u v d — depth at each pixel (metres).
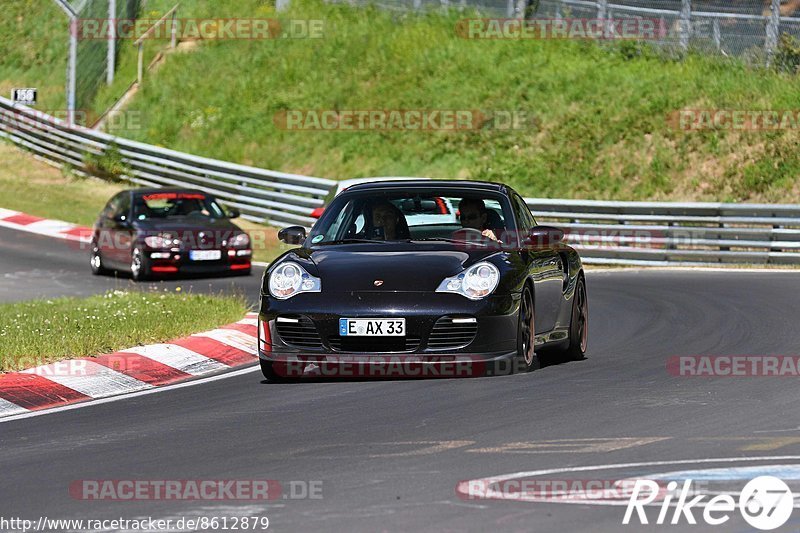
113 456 25.33
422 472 22.77
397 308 32.97
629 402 30.30
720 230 77.75
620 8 113.94
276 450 25.36
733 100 101.88
